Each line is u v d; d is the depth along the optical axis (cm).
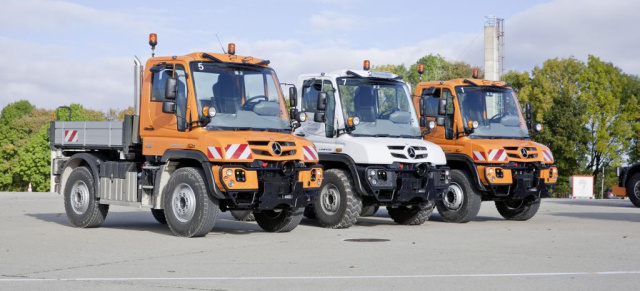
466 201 1648
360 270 881
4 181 8250
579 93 5753
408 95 1591
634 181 2402
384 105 1552
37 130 8250
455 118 1700
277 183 1259
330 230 1429
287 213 1361
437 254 1038
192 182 1241
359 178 1445
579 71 5797
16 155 8288
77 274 851
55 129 1542
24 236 1280
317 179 1318
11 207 2150
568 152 5541
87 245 1144
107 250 1080
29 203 2391
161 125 1304
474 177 1644
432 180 1509
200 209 1229
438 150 1547
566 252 1064
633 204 2461
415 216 1580
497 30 5444
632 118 5819
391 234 1341
